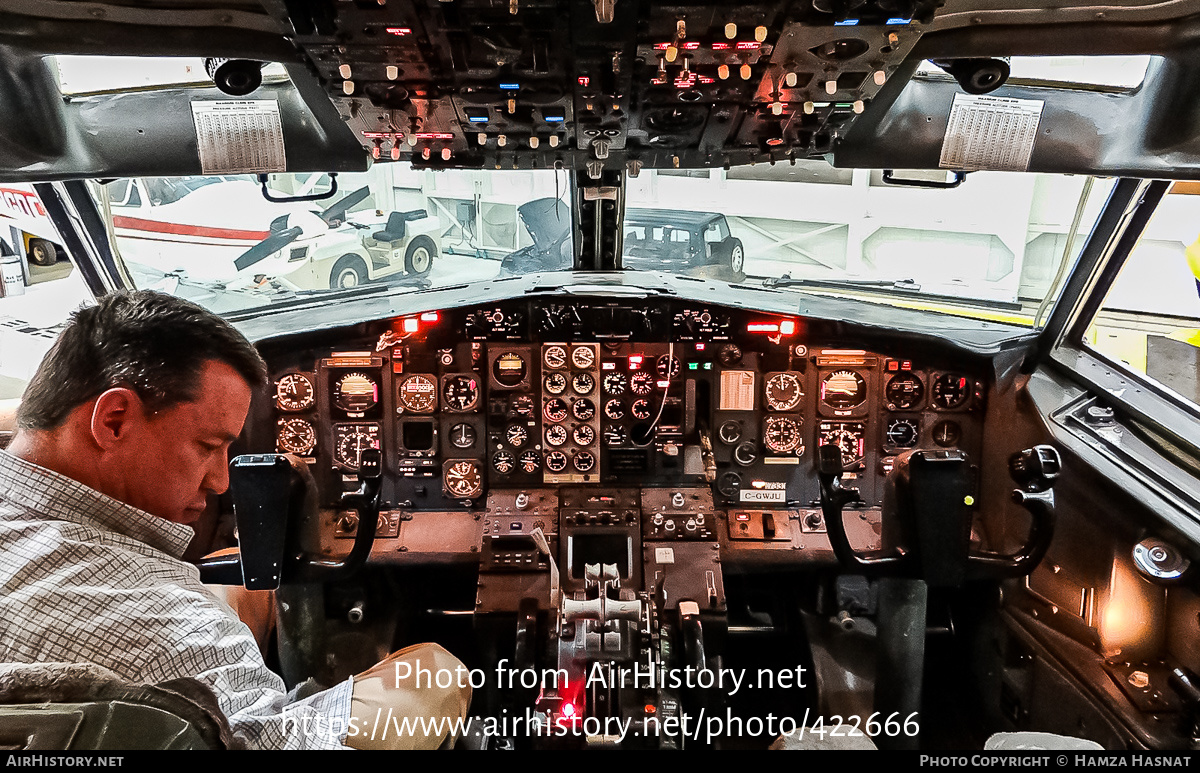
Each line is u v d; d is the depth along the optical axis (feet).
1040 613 11.28
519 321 13.20
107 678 2.67
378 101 7.59
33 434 3.55
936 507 9.08
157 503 3.73
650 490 13.58
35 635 2.95
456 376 13.39
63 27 6.67
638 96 7.63
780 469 13.70
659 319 13.15
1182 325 11.65
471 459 13.69
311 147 9.26
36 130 7.88
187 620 3.20
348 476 13.70
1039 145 9.09
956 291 13.48
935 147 9.31
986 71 7.74
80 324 3.60
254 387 4.05
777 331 13.15
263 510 9.28
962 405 13.35
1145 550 9.54
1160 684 9.48
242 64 7.55
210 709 2.76
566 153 9.16
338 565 9.92
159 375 3.51
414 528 13.53
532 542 12.72
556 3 5.93
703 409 13.64
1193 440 11.07
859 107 7.79
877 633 10.54
